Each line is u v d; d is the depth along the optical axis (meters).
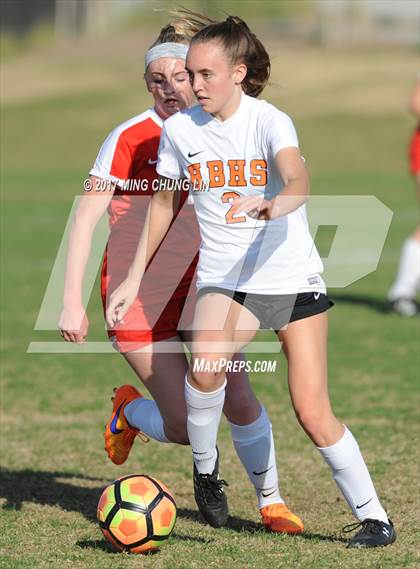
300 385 16.66
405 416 27.19
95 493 21.20
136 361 18.55
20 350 37.06
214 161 16.22
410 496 20.30
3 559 16.75
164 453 24.47
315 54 187.75
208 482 18.17
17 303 46.66
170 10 18.36
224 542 17.67
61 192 93.12
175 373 18.39
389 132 125.19
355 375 32.31
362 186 91.19
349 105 139.25
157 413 19.03
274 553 16.94
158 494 17.11
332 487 21.27
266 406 28.70
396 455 23.44
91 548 17.38
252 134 15.90
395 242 64.06
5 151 126.25
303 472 22.39
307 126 129.50
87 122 138.75
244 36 15.76
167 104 18.30
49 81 170.50
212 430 17.36
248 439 18.30
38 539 17.95
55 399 29.84
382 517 17.34
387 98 141.75
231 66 15.64
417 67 165.88
